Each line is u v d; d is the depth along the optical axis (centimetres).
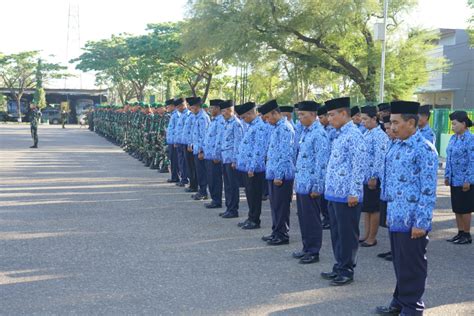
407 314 503
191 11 2945
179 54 3328
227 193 998
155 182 1420
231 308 534
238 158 919
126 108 2373
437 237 876
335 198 617
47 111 5750
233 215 988
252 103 912
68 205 1073
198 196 1170
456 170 830
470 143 820
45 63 5875
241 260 709
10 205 1063
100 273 638
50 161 1909
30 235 819
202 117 1168
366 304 555
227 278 630
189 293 575
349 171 609
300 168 709
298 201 714
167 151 1602
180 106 1387
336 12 2575
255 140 891
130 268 660
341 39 2795
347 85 3241
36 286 588
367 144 791
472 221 1029
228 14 2825
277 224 796
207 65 3609
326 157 696
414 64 2855
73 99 5862
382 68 2225
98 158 2039
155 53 3578
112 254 721
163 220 948
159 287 591
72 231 849
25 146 2559
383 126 797
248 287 600
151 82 4634
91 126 4234
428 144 495
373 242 812
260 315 518
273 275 647
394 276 655
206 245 783
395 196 503
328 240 842
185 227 898
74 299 550
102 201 1127
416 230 487
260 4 2636
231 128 985
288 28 2728
